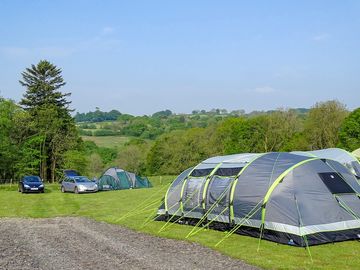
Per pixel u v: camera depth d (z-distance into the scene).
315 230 13.69
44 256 12.84
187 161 75.62
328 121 62.44
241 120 75.38
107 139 127.31
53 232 17.20
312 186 14.48
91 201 29.84
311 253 12.66
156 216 19.92
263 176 15.34
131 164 83.56
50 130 66.19
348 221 14.27
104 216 21.94
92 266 11.55
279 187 14.60
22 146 61.69
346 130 58.91
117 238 15.71
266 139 70.19
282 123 70.38
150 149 79.50
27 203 29.16
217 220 16.61
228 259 12.23
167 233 16.48
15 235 16.58
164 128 135.12
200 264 11.65
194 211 17.84
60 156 66.31
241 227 15.58
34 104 72.50
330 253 12.62
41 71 73.19
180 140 77.44
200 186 17.75
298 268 11.13
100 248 13.91
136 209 24.33
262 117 71.81
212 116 164.00
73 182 37.50
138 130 134.75
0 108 60.09
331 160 15.76
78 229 17.92
